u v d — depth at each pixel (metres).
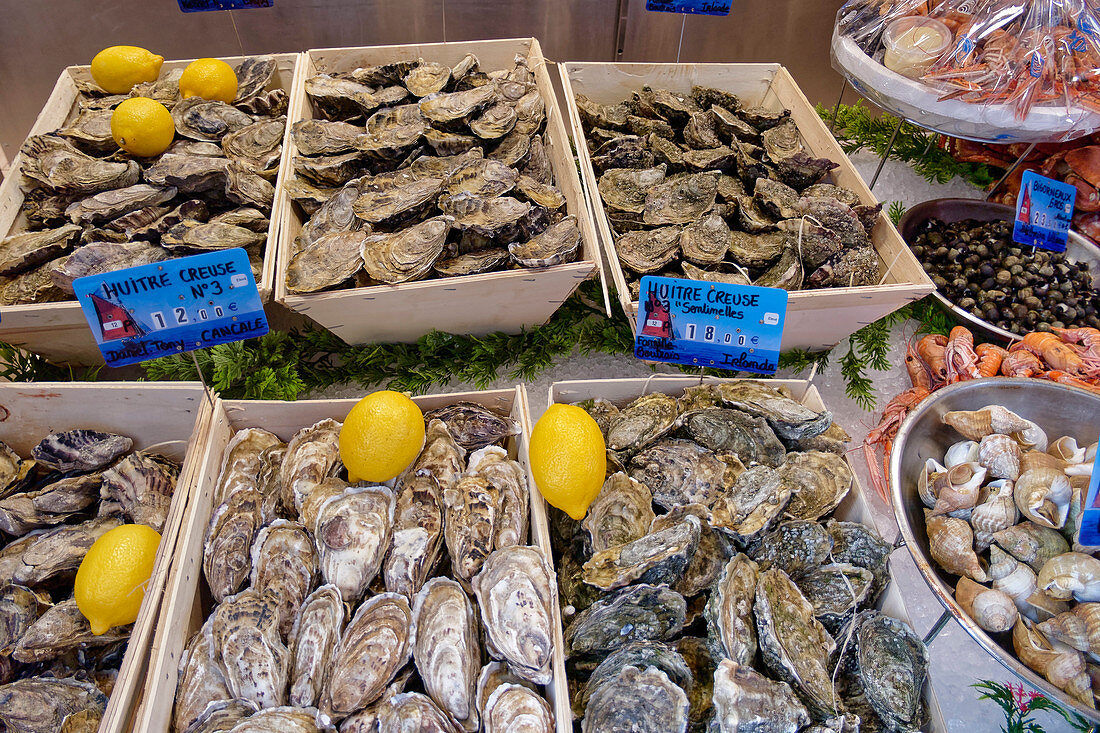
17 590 0.56
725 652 0.50
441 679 0.50
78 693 0.52
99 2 1.04
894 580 0.57
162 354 0.64
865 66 0.82
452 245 0.74
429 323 0.77
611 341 0.81
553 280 0.72
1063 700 0.49
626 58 1.22
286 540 0.57
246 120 0.89
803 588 0.57
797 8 1.16
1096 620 0.53
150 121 0.80
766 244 0.78
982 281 0.84
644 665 0.50
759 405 0.64
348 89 0.91
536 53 0.99
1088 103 0.74
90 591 0.53
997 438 0.62
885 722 0.51
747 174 0.86
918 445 0.65
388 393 0.58
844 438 0.66
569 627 0.53
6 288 0.73
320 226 0.78
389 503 0.57
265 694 0.50
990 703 0.63
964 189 1.02
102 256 0.70
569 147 0.85
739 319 0.62
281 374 0.75
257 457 0.63
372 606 0.53
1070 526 0.59
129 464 0.62
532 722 0.48
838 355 0.84
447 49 1.00
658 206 0.82
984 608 0.56
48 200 0.80
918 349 0.81
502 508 0.59
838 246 0.75
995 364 0.75
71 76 0.94
